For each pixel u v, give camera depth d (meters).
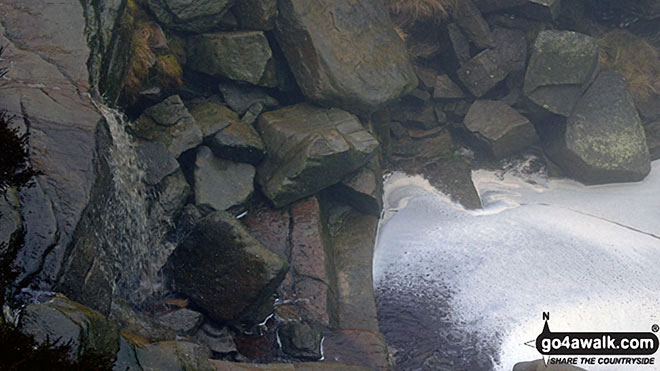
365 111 10.45
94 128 6.27
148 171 8.60
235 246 7.73
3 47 6.70
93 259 5.90
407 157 12.29
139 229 8.02
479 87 12.31
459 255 10.37
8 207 5.24
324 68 10.02
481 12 12.52
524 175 12.60
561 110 12.27
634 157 12.28
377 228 10.48
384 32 10.93
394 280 9.91
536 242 10.66
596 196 12.13
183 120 9.20
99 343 4.76
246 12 9.99
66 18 7.20
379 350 8.07
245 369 6.33
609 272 10.10
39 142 5.90
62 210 5.57
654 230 11.12
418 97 12.36
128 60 8.55
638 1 13.34
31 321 4.48
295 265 8.90
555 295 9.66
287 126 9.78
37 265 5.16
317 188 9.62
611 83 12.68
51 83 6.53
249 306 7.64
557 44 12.05
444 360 8.54
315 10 10.16
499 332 9.03
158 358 5.35
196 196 8.87
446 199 11.61
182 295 8.02
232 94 10.08
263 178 9.51
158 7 9.41
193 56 9.95
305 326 7.97
